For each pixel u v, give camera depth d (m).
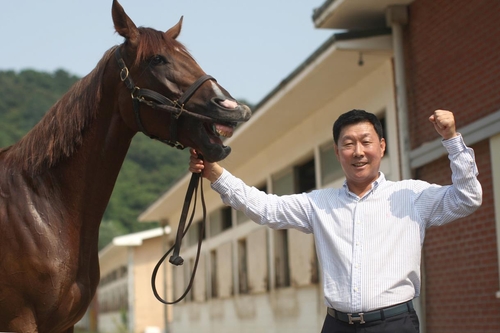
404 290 3.26
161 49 3.56
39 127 3.71
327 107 11.33
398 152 9.04
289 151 13.25
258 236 14.92
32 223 3.51
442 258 8.19
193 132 3.45
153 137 3.67
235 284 17.02
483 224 7.41
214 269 19.55
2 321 3.47
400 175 8.98
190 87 3.46
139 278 29.73
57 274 3.49
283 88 10.46
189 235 22.31
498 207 7.08
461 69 7.67
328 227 3.42
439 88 8.07
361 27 9.27
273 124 12.54
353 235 3.34
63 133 3.64
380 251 3.28
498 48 7.04
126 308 33.31
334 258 3.37
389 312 3.23
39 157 3.64
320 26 9.23
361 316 3.24
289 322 13.24
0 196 3.58
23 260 3.46
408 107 8.65
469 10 7.51
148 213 23.70
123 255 33.69
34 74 78.94
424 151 8.20
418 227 3.32
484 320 7.36
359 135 3.36
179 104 3.45
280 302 13.68
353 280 3.27
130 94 3.58
